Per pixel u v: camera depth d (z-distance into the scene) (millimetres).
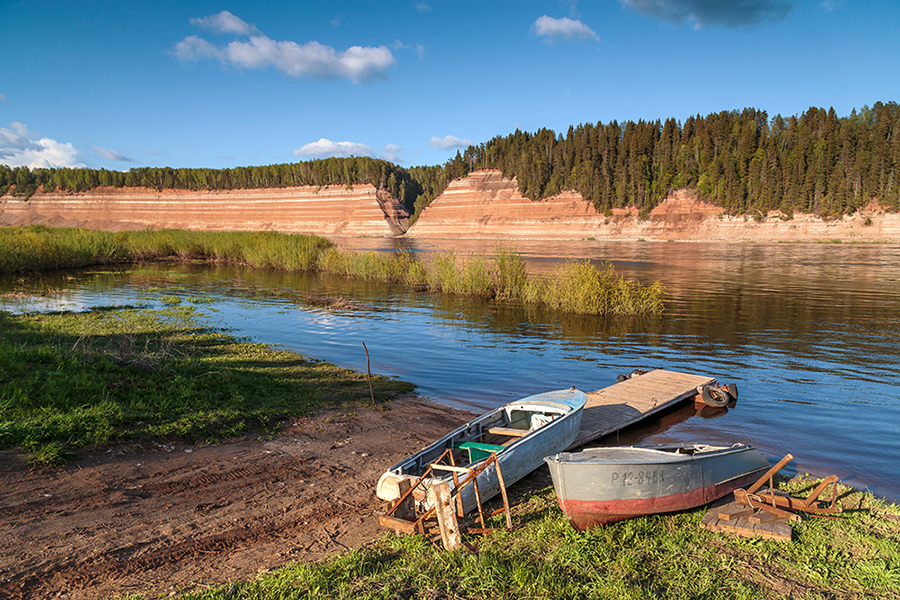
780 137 124938
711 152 126438
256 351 16328
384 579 5062
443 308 26297
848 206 101812
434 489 5766
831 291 31609
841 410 11664
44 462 6961
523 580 5000
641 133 139125
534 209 137125
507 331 20734
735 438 10039
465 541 5957
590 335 19969
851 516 6594
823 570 5340
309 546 5828
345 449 8969
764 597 4879
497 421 9453
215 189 188750
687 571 5320
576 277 26172
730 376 14469
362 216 160875
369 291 32875
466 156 169375
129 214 185125
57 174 198000
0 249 39844
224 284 36125
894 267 48125
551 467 6340
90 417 8312
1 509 5852
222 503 6723
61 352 11500
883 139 104375
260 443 8914
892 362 15938
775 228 106688
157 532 5879
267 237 56281
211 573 5188
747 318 23266
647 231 119062
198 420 9203
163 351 13445
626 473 6191
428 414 11258
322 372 14297
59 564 5078
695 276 40875
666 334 20109
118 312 22844
